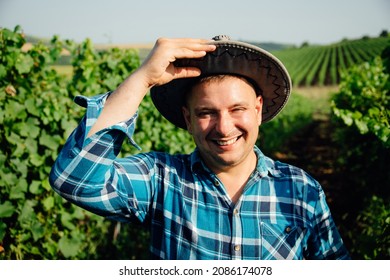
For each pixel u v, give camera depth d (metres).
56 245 3.80
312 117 24.75
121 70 5.16
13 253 3.56
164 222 1.79
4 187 3.39
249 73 1.75
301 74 44.88
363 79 7.02
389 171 5.55
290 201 1.79
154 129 5.16
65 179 1.57
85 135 1.54
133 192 1.77
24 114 3.50
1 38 3.55
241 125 1.69
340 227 5.59
